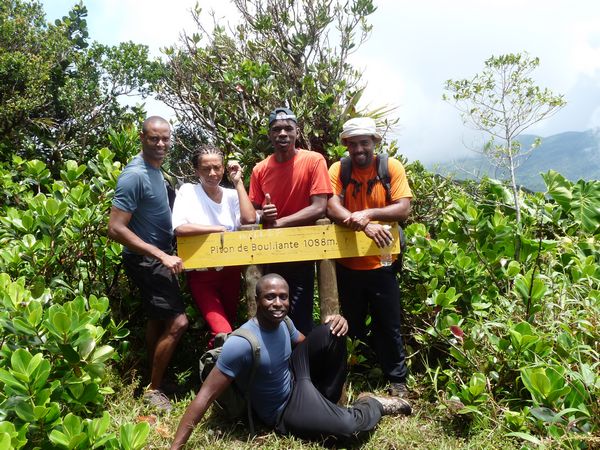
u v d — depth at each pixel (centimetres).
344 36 701
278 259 411
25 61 752
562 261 550
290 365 383
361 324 459
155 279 409
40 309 334
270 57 708
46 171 537
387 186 424
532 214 622
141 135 408
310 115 622
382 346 438
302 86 673
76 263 468
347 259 439
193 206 416
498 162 637
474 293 480
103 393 373
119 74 879
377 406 386
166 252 421
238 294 450
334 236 414
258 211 434
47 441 304
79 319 340
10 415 305
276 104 655
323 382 394
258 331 365
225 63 720
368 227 411
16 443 283
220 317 419
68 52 841
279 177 425
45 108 826
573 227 638
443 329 438
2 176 548
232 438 373
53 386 322
